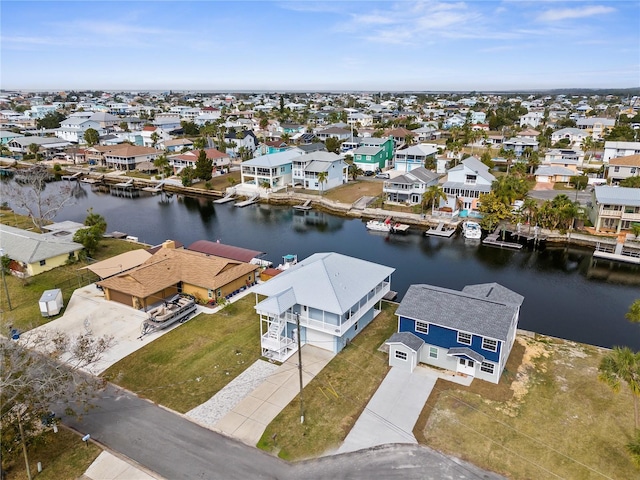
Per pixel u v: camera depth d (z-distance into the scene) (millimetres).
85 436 25328
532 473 22984
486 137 138000
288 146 129000
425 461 23766
